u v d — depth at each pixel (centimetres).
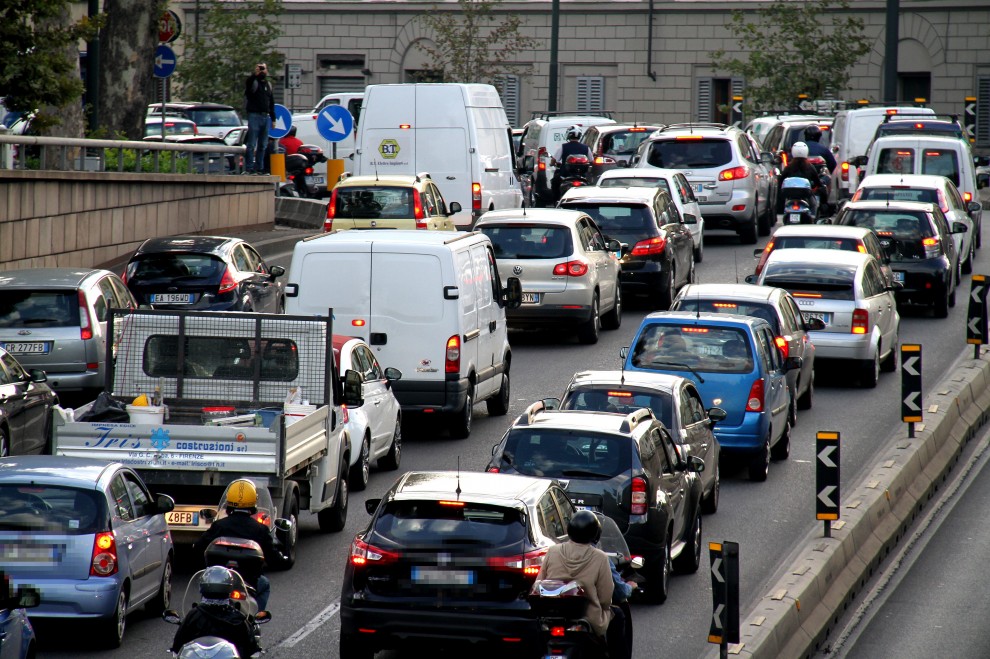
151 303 7644
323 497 5041
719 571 3903
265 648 3975
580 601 3300
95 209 9300
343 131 11088
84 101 12950
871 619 4941
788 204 11450
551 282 8525
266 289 8225
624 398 5203
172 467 4556
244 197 11525
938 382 8069
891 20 16112
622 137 14675
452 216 10831
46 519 3819
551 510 3816
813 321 7662
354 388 5412
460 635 3562
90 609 3784
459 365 6469
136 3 12631
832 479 5262
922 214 9894
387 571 3609
